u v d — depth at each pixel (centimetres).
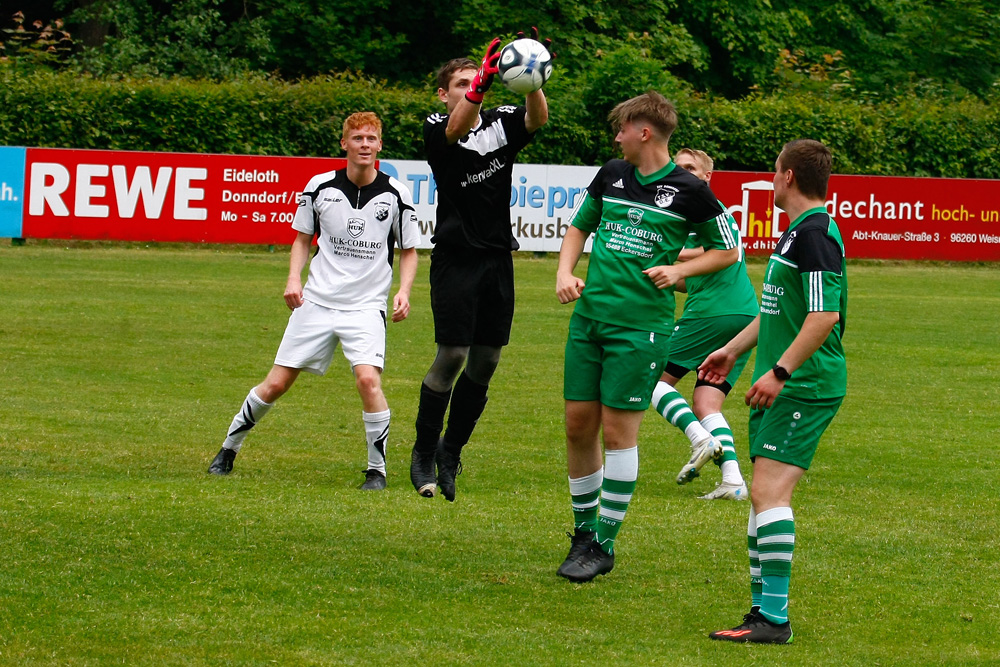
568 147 5578
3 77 5066
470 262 1280
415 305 3550
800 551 1276
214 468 1570
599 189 1177
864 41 8344
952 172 5909
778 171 1043
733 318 1641
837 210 5081
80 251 4575
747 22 7731
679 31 7331
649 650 958
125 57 6581
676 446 1886
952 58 8412
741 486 1542
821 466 1731
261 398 1558
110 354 2522
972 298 4128
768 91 7562
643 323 1137
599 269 1153
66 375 2269
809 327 984
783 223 5034
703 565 1217
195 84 5347
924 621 1056
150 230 4638
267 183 4722
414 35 7569
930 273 4975
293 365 1565
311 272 1599
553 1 7125
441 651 937
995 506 1498
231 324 3002
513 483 1573
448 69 1284
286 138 5319
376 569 1155
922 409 2223
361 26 7400
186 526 1271
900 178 5100
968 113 5969
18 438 1706
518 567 1186
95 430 1798
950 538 1342
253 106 5247
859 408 2225
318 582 1105
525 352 2770
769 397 997
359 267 1585
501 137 1257
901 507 1485
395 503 1427
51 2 7794
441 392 1310
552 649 951
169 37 7225
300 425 1922
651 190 1141
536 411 2100
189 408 2014
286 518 1326
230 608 1023
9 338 2662
